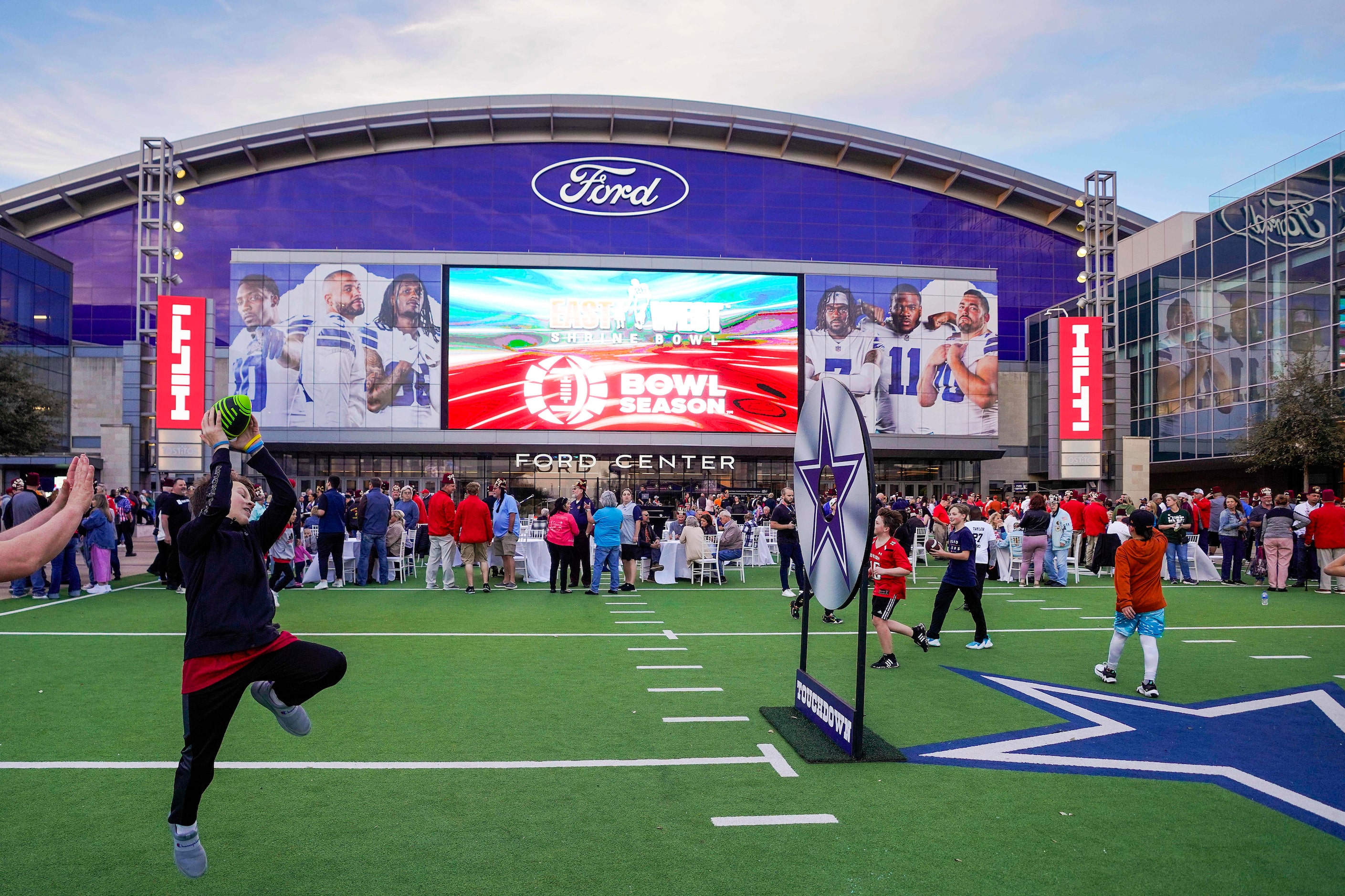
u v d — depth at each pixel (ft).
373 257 112.88
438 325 112.57
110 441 101.40
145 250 103.60
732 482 118.83
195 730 11.03
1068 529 51.80
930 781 16.49
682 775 16.78
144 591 45.42
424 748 18.43
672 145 155.43
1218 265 114.62
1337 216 94.38
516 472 117.50
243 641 11.18
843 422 18.24
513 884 12.03
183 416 93.04
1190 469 124.88
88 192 147.95
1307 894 11.96
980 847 13.39
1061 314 136.26
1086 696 23.56
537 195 151.84
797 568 37.99
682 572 55.47
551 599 44.47
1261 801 15.56
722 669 26.78
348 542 53.21
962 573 30.48
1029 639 32.91
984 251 159.94
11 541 5.84
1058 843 13.61
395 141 151.74
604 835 13.78
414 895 11.68
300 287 112.37
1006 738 19.42
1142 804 15.35
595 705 22.22
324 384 111.86
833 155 157.89
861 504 17.06
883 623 27.22
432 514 49.16
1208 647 31.35
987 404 120.37
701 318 115.24
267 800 15.33
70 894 11.64
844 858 12.95
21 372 98.89
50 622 34.78
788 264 117.60
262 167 150.10
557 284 113.91
